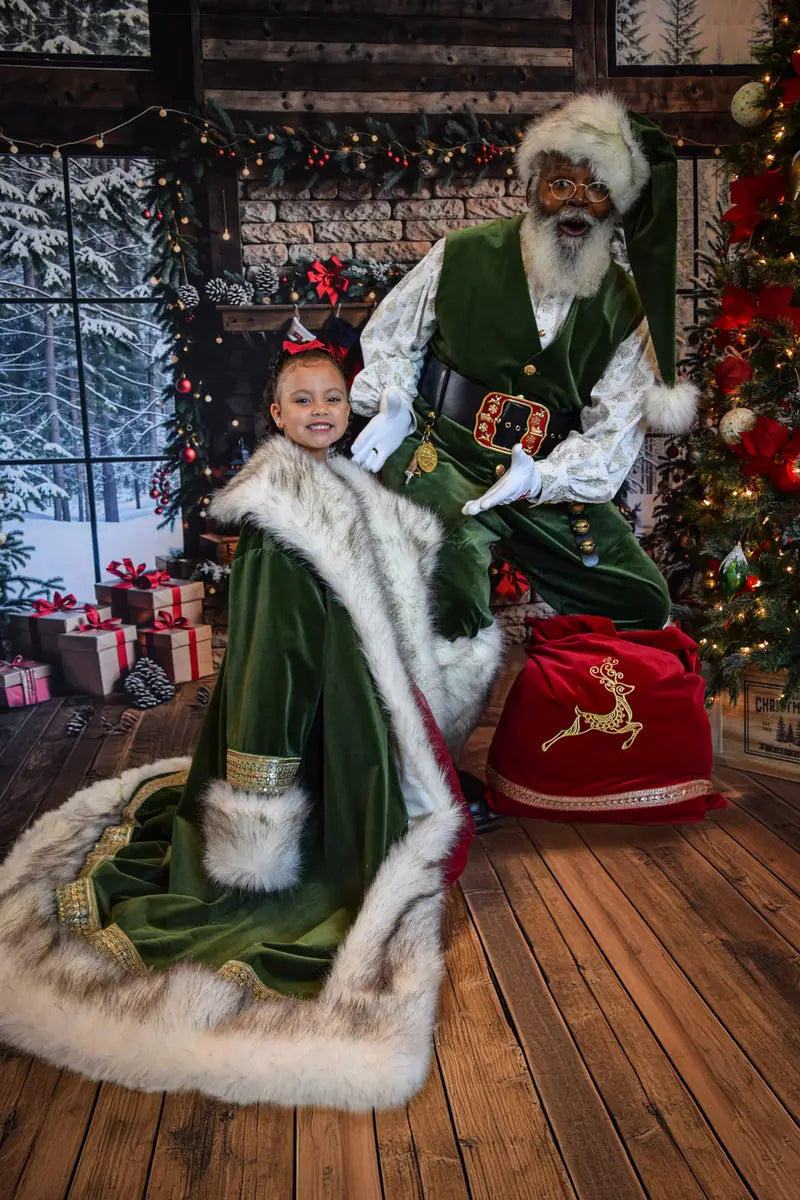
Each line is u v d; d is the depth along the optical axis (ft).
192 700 12.13
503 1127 4.94
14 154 12.59
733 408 9.34
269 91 12.75
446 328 8.75
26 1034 5.40
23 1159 4.73
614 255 8.94
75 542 13.70
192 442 13.28
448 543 8.34
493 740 8.61
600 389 8.70
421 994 5.61
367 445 8.43
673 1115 5.01
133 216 13.03
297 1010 5.44
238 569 6.47
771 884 7.32
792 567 9.04
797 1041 5.56
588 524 8.89
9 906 6.19
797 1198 4.48
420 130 12.92
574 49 13.25
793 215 8.44
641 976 6.20
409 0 12.81
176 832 6.78
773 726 9.32
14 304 13.00
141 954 5.85
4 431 13.29
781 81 8.75
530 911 7.02
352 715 6.47
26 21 12.26
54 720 11.47
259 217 13.01
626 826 8.38
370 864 6.39
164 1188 4.56
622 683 8.05
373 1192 4.53
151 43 12.47
